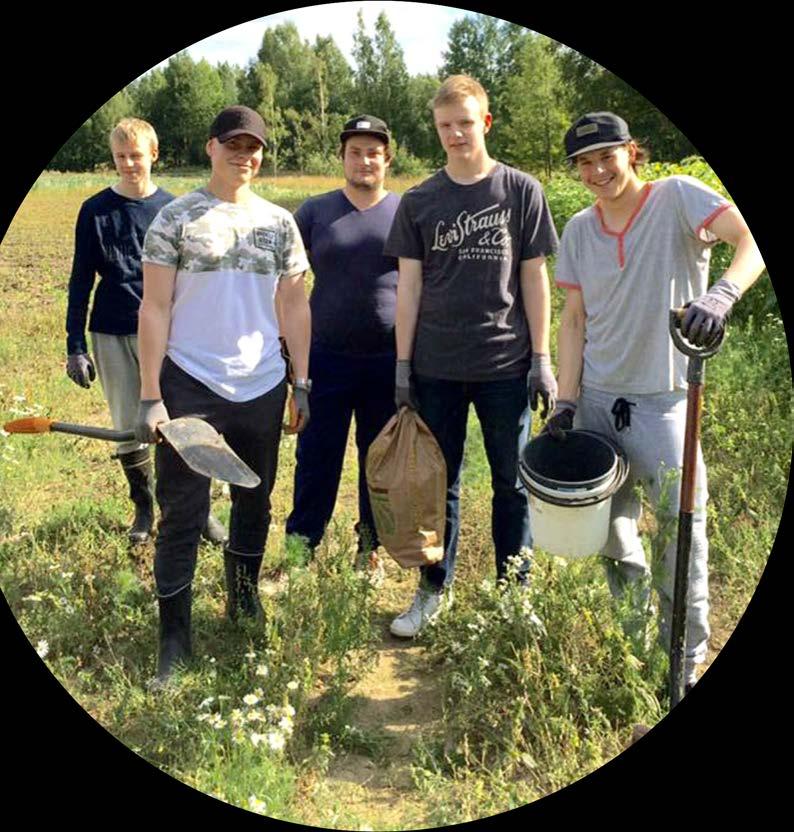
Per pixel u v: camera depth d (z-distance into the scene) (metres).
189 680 3.47
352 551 4.45
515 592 3.55
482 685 3.34
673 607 3.11
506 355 3.69
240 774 2.97
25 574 4.26
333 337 4.14
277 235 3.55
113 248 4.37
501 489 3.88
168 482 3.48
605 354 3.34
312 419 4.23
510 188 3.58
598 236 3.28
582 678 3.30
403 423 3.83
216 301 3.41
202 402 3.46
